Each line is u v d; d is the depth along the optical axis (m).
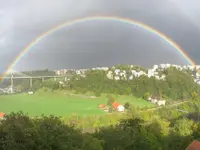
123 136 29.55
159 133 37.22
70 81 149.88
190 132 40.69
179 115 86.12
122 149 28.31
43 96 135.25
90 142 23.61
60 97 130.00
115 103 105.00
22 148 14.64
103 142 27.42
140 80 134.50
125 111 92.12
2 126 15.66
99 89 131.25
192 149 25.94
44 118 18.69
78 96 129.00
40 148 15.35
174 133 39.19
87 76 149.25
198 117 83.75
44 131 16.38
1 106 118.38
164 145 34.38
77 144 18.98
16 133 14.93
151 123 39.47
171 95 119.19
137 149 30.23
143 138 31.80
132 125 36.88
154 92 122.25
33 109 111.88
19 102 125.88
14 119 16.95
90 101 119.25
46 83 155.38
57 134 17.11
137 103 109.06
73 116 87.81
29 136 15.22
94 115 89.62
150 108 97.88
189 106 100.50
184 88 126.25
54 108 111.00
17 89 156.75
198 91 125.44
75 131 20.17
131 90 125.06
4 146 14.27
